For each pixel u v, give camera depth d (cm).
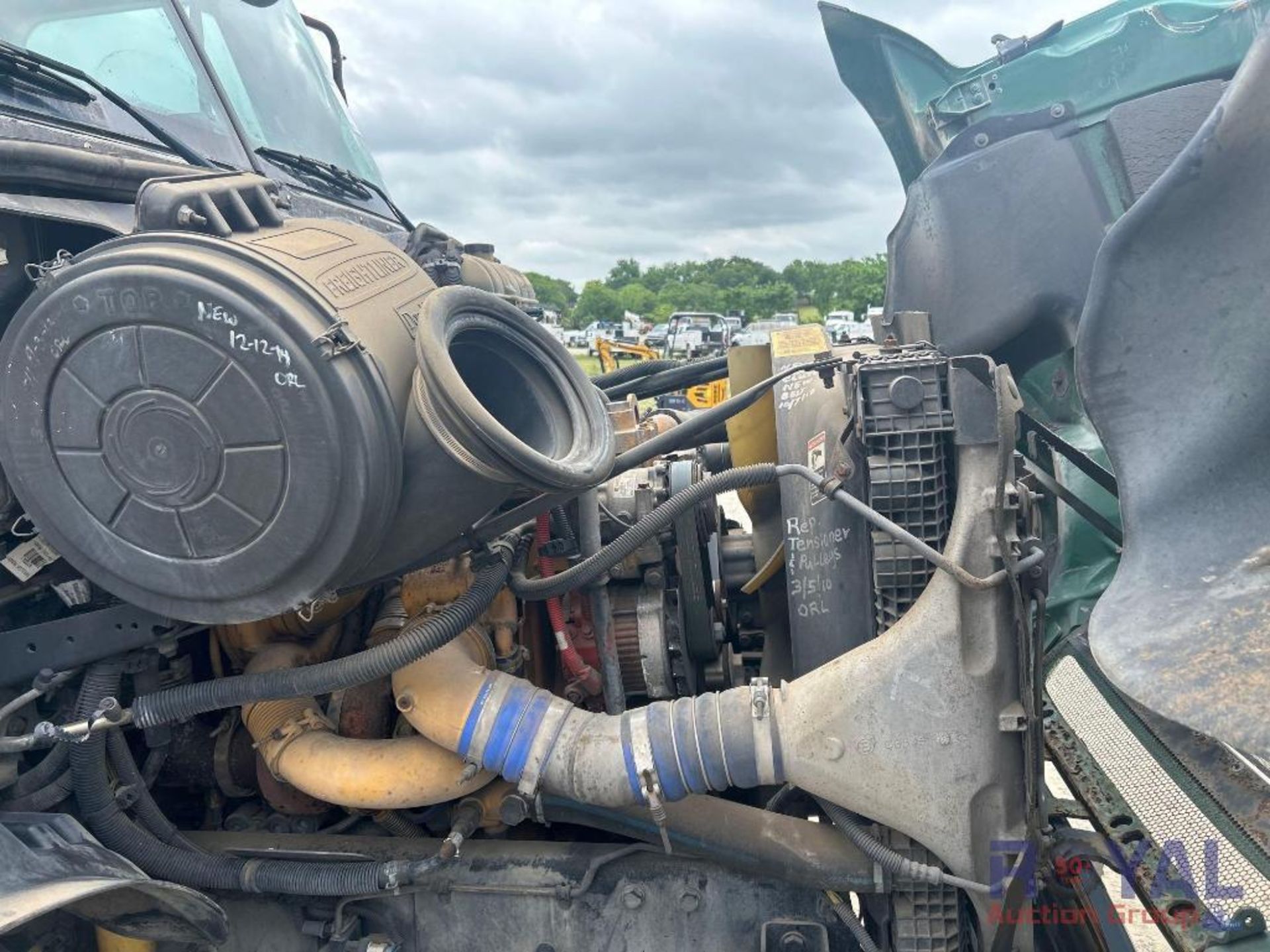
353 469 171
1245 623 134
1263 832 197
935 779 195
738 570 320
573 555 240
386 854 229
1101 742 257
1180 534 149
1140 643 141
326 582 180
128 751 221
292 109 349
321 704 247
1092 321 158
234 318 168
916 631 196
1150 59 399
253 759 253
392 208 389
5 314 205
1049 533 369
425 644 202
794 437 242
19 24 244
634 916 223
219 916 204
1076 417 407
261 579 181
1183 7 395
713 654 288
